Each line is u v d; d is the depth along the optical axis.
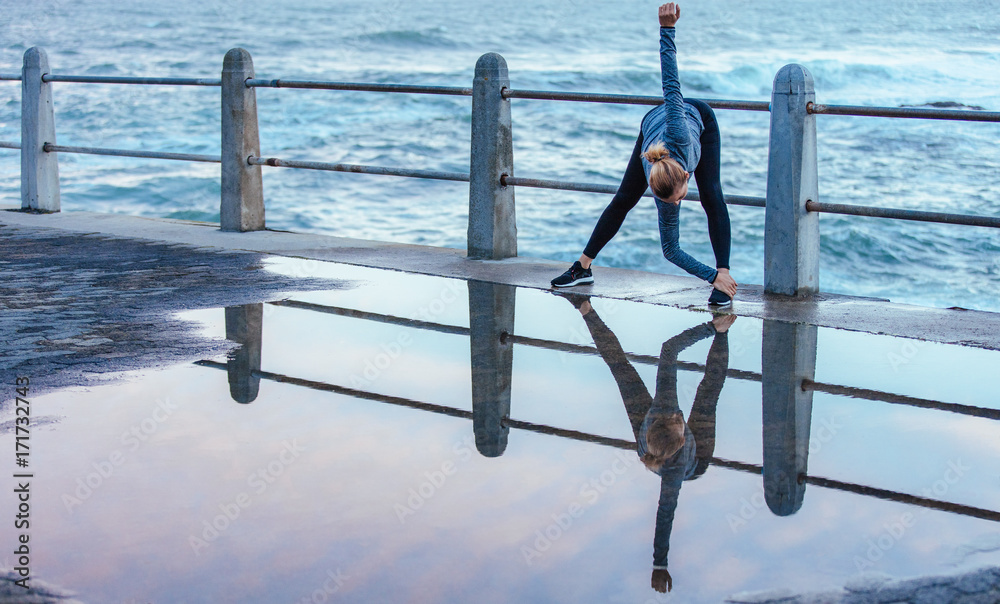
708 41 47.12
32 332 3.90
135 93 27.08
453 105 25.39
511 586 1.86
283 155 19.69
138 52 38.00
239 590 1.85
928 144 19.31
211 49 39.53
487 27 53.00
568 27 54.44
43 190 7.60
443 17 61.06
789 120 4.44
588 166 18.06
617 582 1.88
